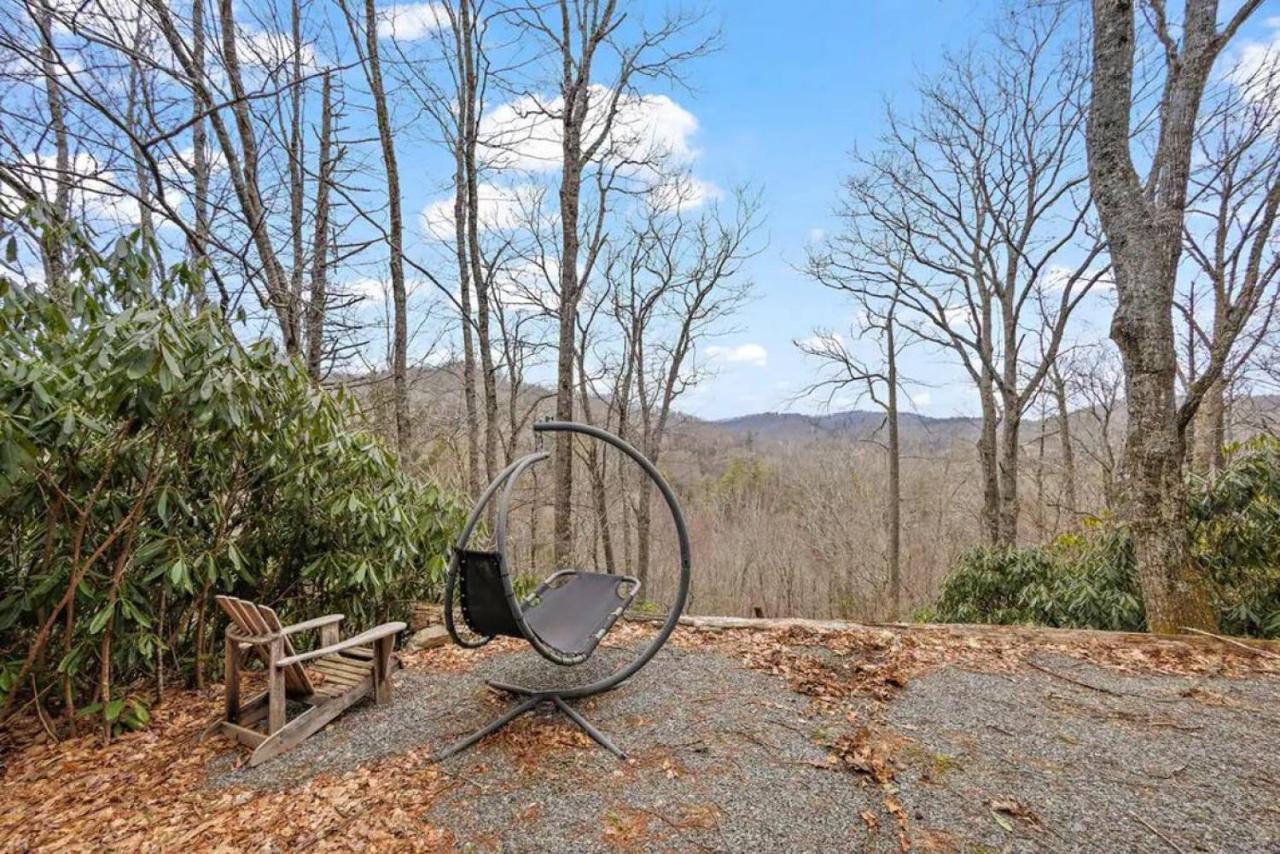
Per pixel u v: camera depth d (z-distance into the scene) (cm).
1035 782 231
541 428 298
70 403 257
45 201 304
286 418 331
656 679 332
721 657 365
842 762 246
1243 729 272
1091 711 291
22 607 272
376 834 207
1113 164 421
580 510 1512
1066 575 596
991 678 331
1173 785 228
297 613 402
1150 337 411
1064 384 1345
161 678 320
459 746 260
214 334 281
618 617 312
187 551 316
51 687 297
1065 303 1016
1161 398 411
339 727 284
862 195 1205
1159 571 409
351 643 288
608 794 227
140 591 307
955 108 1091
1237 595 458
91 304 291
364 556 384
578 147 835
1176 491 408
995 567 700
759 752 254
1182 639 380
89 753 269
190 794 235
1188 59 445
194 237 412
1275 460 461
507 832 206
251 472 345
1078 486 1377
